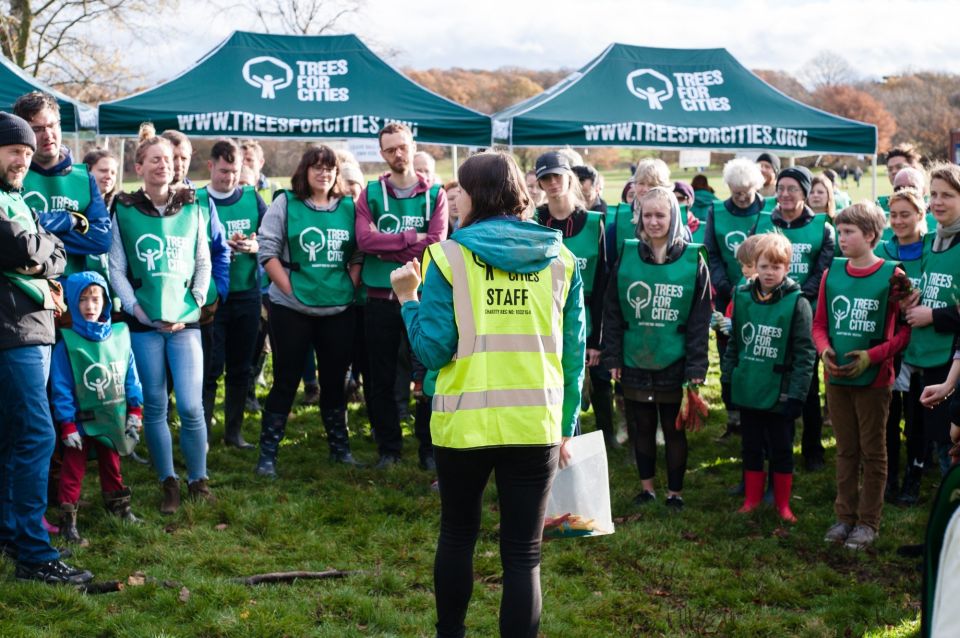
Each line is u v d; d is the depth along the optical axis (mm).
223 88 10172
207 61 10414
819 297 5422
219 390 8914
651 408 5816
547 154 6062
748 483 5770
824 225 7023
